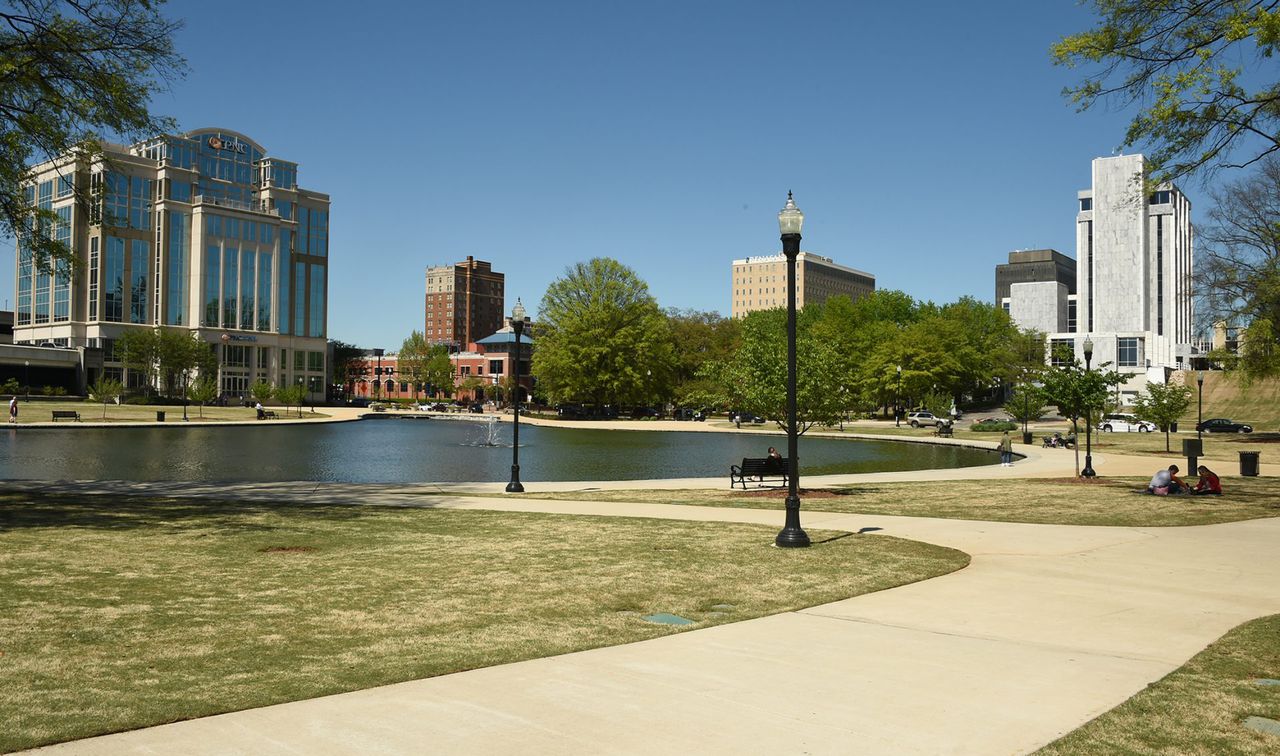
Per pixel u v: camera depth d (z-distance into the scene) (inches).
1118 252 5068.9
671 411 4042.8
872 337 3831.2
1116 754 209.6
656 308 3752.5
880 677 270.8
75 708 233.5
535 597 392.5
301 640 311.4
